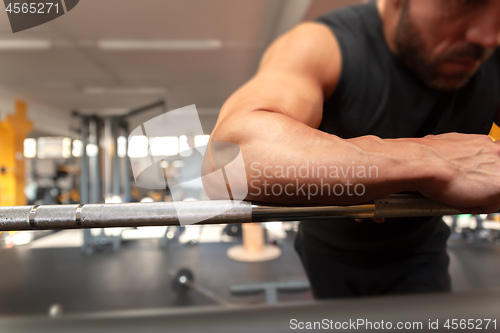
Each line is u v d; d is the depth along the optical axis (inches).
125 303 70.1
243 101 13.3
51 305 69.0
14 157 171.3
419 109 16.6
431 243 21.3
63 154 194.2
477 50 14.3
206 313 40.0
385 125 16.6
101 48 105.7
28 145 184.7
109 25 60.7
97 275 92.0
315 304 24.5
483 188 10.0
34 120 210.7
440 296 22.3
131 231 143.9
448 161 10.2
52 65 116.6
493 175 10.1
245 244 83.5
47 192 179.6
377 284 22.5
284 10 83.7
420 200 10.6
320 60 16.3
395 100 16.3
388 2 16.9
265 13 84.7
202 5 75.8
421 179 9.9
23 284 83.5
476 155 10.6
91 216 9.8
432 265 21.5
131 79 134.7
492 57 17.3
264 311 34.9
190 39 101.7
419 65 15.5
